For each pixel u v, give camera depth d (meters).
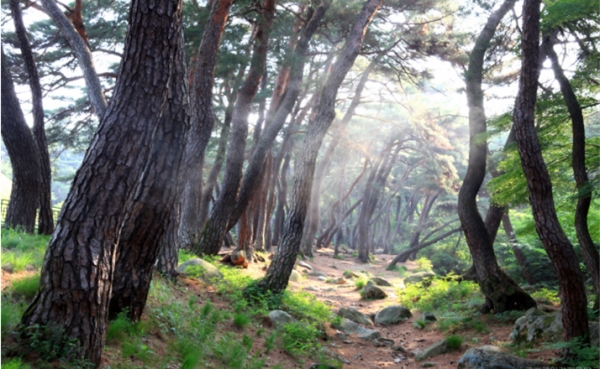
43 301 4.88
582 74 10.88
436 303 14.66
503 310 11.50
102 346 5.14
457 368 8.38
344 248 50.94
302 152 12.20
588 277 16.72
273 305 10.84
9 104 10.98
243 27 16.09
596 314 9.87
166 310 7.71
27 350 4.68
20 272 6.99
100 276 4.98
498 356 7.77
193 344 6.92
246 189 16.39
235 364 6.90
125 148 5.05
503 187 12.11
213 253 16.12
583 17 9.99
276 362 7.79
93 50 18.62
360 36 12.61
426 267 29.44
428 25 20.80
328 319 11.55
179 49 6.60
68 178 28.72
